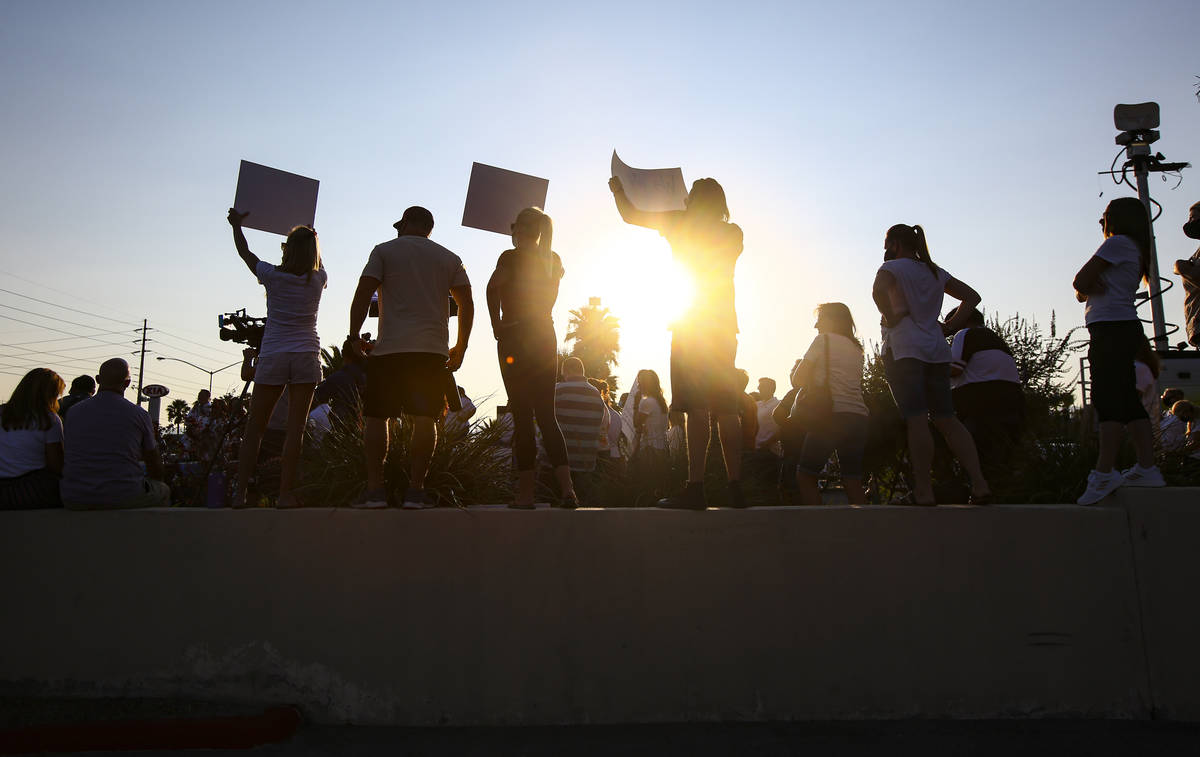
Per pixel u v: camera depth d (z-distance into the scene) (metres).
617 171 5.21
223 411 7.67
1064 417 6.92
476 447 5.70
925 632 4.78
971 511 4.86
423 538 4.87
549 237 5.35
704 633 4.78
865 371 8.50
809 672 4.75
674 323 5.14
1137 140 15.74
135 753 4.28
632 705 4.73
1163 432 6.86
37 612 4.96
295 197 5.70
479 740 4.47
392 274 5.09
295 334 5.30
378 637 4.82
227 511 5.00
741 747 4.29
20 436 5.30
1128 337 4.98
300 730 4.64
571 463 6.89
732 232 5.18
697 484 4.99
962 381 6.09
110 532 5.00
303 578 4.88
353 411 6.04
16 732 4.28
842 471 6.13
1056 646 4.75
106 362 5.39
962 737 4.39
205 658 4.86
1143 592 4.77
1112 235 5.20
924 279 5.20
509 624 4.80
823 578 4.81
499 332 5.20
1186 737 4.36
